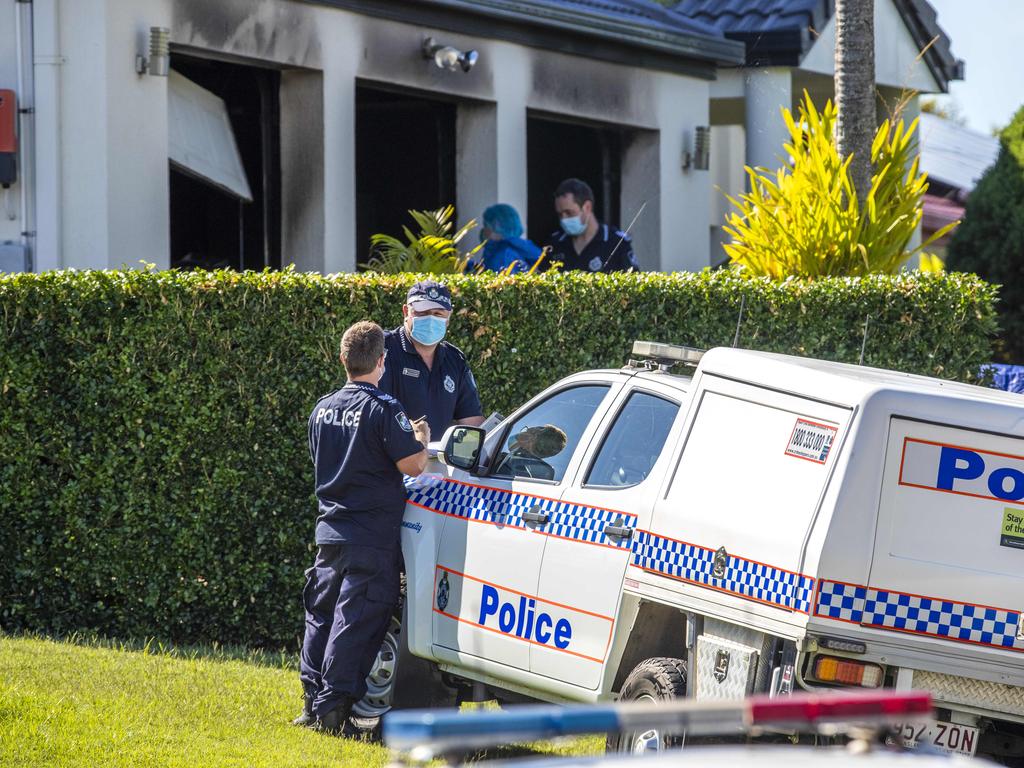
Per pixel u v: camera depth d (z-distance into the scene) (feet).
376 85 172.04
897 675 65.72
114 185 142.92
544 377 123.13
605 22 190.29
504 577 83.46
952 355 131.13
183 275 114.32
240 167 166.50
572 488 81.30
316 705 88.12
